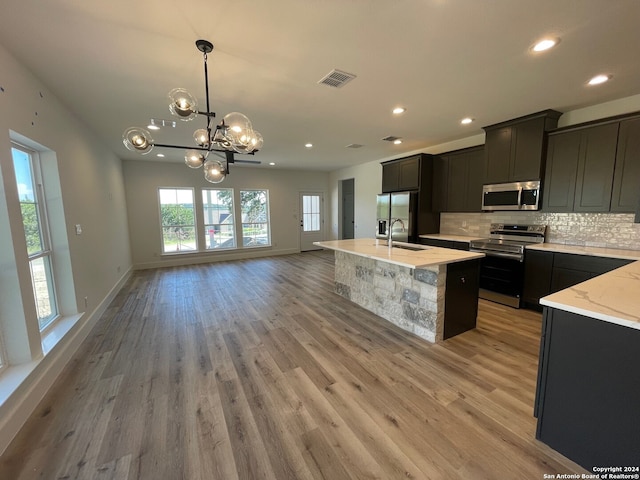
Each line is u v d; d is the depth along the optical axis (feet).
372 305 11.63
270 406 6.08
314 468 4.60
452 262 8.64
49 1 4.96
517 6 5.24
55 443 5.15
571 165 10.58
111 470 4.60
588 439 4.42
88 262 10.78
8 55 6.46
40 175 8.52
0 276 6.15
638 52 6.84
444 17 5.56
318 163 23.73
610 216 10.37
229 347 8.76
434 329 8.81
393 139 15.57
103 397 6.43
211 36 6.14
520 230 12.78
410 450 4.92
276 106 10.46
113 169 16.81
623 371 4.01
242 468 4.62
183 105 6.48
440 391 6.50
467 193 15.06
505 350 8.34
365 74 7.97
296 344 8.90
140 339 9.37
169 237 22.52
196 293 14.60
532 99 9.89
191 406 6.11
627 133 9.27
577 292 4.94
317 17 5.53
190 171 22.70
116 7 5.17
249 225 25.90
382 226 18.85
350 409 5.96
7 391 5.45
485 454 4.82
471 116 11.60
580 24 5.78
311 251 29.04
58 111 9.09
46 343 7.39
